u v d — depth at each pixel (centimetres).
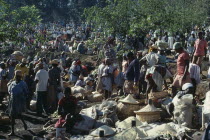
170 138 854
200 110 994
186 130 893
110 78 1373
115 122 1048
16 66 1329
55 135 982
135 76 1187
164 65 1150
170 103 991
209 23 4338
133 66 1198
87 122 993
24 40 1495
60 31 4834
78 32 4434
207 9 4491
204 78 1523
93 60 2838
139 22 1992
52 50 3334
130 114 1077
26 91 1062
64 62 2364
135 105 1085
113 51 1842
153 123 1002
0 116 1140
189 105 953
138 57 1414
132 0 2103
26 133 1044
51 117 1185
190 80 1069
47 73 1260
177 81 1081
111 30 2016
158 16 2105
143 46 2025
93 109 1061
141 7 2130
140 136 880
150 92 1141
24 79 1312
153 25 2075
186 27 3114
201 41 1406
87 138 892
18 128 1098
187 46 2416
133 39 1991
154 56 1159
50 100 1276
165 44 1300
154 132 909
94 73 1967
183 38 2755
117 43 2067
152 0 2145
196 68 1136
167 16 2156
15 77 1056
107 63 1378
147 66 1291
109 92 1376
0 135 1027
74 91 1451
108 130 909
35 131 1062
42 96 1256
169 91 1214
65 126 960
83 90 1445
